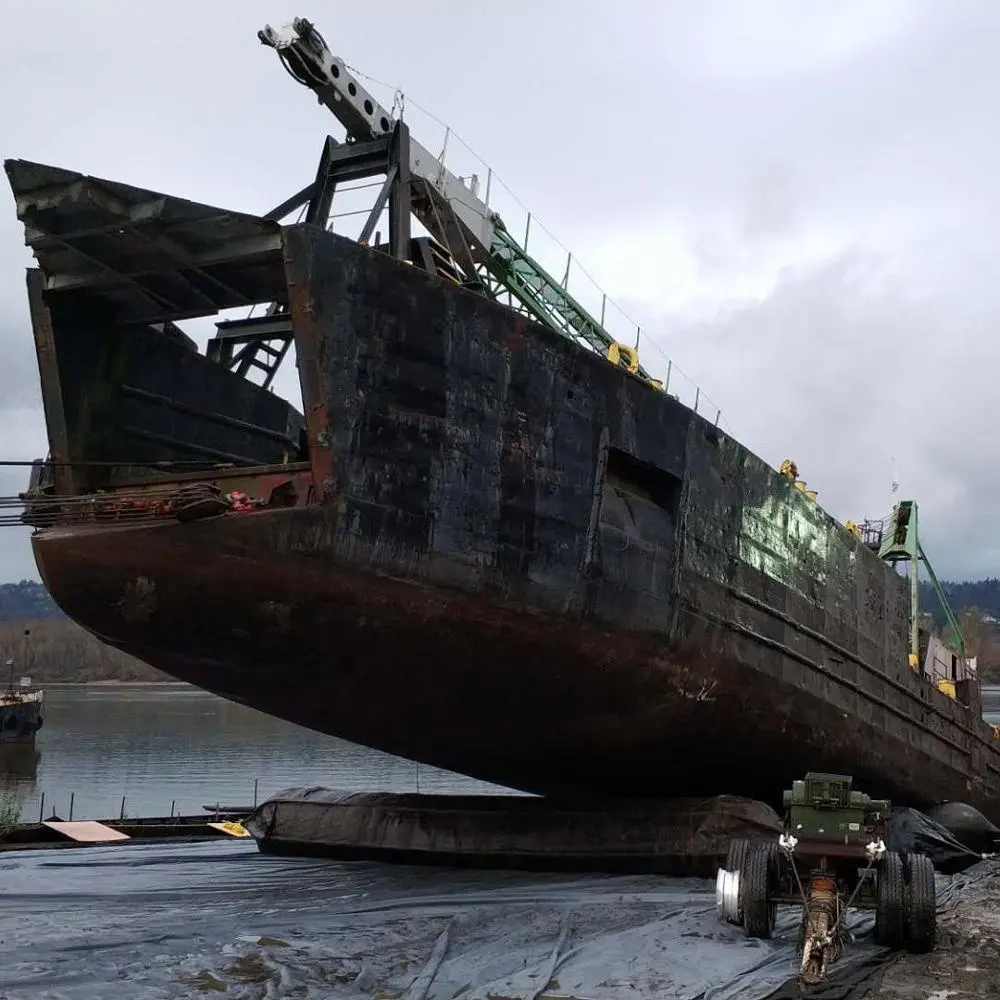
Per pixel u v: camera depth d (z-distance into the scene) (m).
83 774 47.75
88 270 8.61
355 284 8.04
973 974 6.83
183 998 6.04
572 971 6.75
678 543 10.59
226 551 7.88
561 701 10.02
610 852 10.59
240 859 11.86
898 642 16.17
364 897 9.47
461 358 8.74
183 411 10.11
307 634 8.48
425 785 42.78
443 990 6.27
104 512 8.23
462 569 8.69
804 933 7.04
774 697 12.09
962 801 17.84
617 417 10.05
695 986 6.38
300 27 12.74
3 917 8.41
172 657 9.03
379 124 14.02
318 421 7.91
